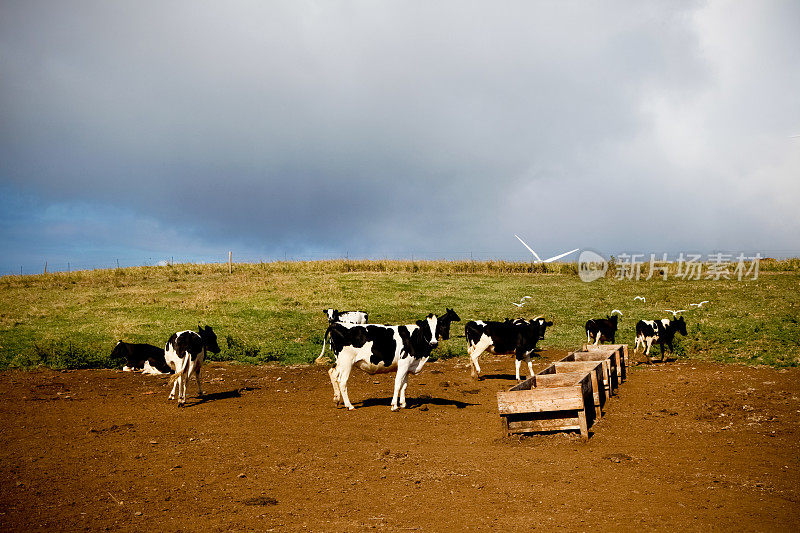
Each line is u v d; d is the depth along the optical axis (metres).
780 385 15.10
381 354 13.76
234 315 29.62
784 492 8.16
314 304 32.56
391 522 7.52
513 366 20.55
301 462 10.04
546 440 11.16
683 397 14.46
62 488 8.82
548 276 45.12
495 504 8.06
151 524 7.48
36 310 30.08
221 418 13.18
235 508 8.02
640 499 8.06
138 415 13.48
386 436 11.66
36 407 14.35
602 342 21.64
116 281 41.97
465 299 34.72
